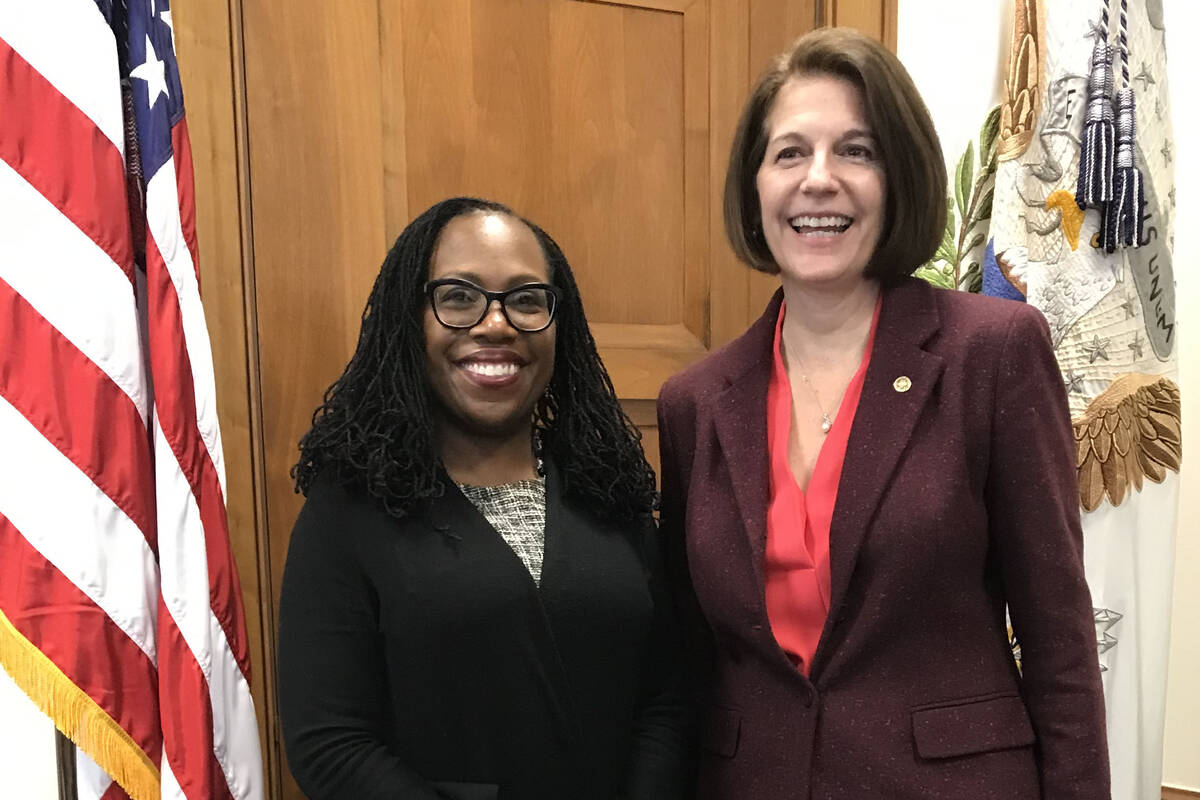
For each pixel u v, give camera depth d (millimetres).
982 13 1454
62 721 940
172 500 1004
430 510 833
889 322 860
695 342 1490
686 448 971
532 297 861
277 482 1257
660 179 1452
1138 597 1348
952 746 766
